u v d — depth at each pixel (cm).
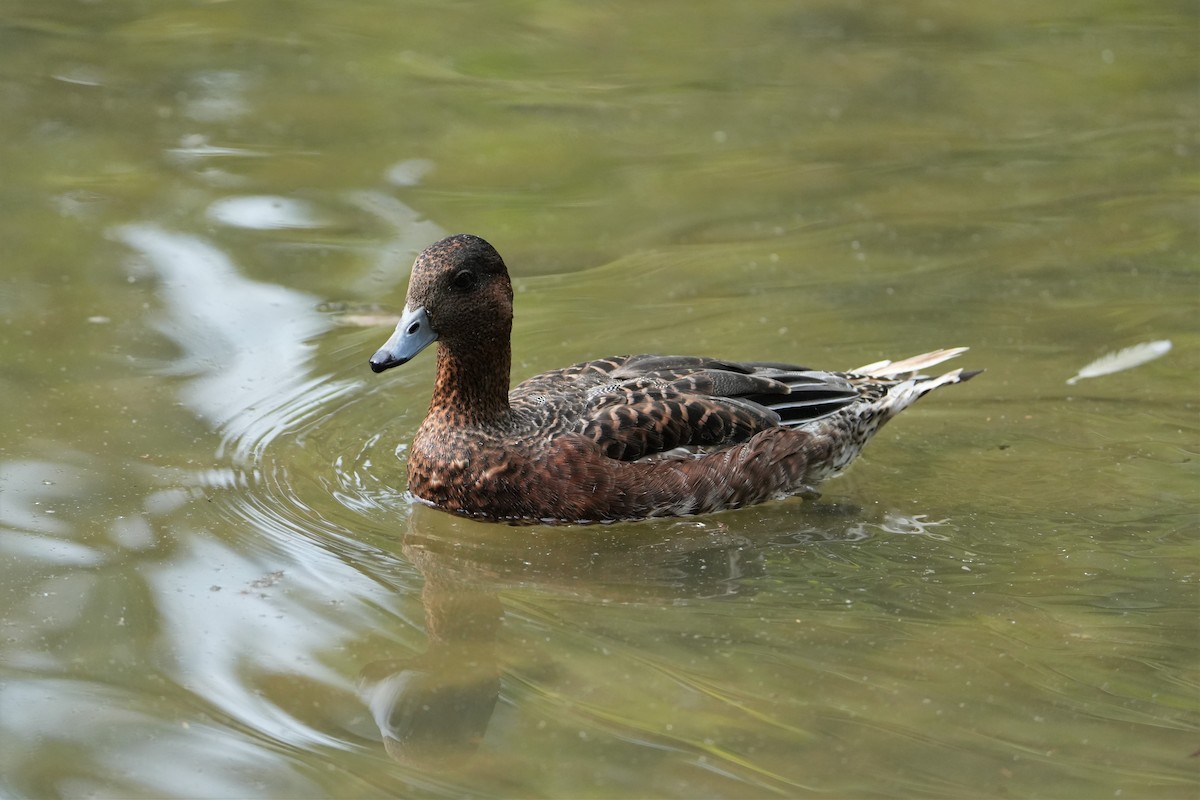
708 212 1836
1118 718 935
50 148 1939
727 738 909
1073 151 2009
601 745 902
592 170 1952
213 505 1198
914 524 1217
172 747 902
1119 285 1627
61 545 1125
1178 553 1156
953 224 1789
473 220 1791
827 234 1767
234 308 1546
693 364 1327
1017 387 1440
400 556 1149
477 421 1227
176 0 2542
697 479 1229
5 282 1570
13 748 896
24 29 2367
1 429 1290
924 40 2447
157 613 1044
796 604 1082
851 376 1373
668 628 1043
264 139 2006
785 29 2509
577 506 1212
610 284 1644
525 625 1045
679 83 2266
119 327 1490
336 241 1714
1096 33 2470
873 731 918
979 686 971
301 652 1004
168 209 1775
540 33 2462
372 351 1483
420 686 964
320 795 862
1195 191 1867
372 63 2302
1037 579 1120
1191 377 1447
